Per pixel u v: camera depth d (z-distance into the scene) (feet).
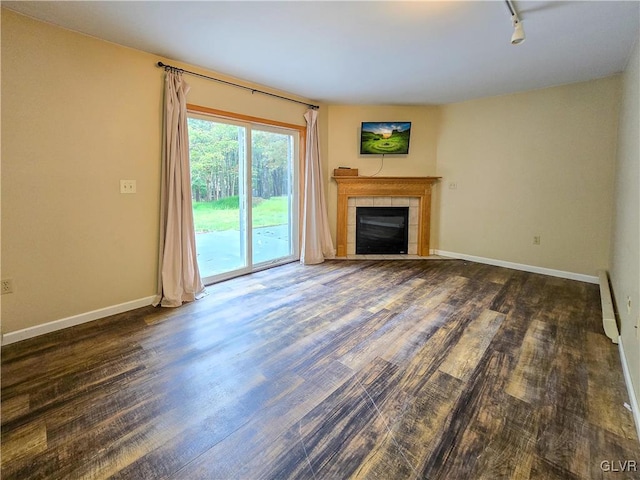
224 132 12.67
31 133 7.91
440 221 17.31
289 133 15.17
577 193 13.15
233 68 11.32
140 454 4.71
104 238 9.43
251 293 11.60
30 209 8.04
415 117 16.88
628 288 7.38
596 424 5.24
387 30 8.50
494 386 6.27
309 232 15.79
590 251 13.00
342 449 4.80
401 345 7.88
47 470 4.42
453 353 7.50
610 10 7.52
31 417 5.41
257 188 14.25
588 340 8.09
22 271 8.02
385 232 17.63
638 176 6.66
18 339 8.04
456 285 12.50
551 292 11.69
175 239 10.63
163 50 9.75
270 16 7.77
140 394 6.05
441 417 5.44
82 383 6.36
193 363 7.11
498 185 15.23
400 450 4.77
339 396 6.02
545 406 5.69
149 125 10.12
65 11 7.48
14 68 7.55
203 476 4.36
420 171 17.20
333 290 11.91
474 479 4.27
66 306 8.82
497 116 14.96
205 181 12.26
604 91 12.23
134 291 10.21
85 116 8.77
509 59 10.52
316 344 7.93
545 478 4.29
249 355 7.45
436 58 10.42
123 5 7.25
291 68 11.32
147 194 10.28
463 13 7.64
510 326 8.89
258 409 5.67
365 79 12.53
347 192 17.02
